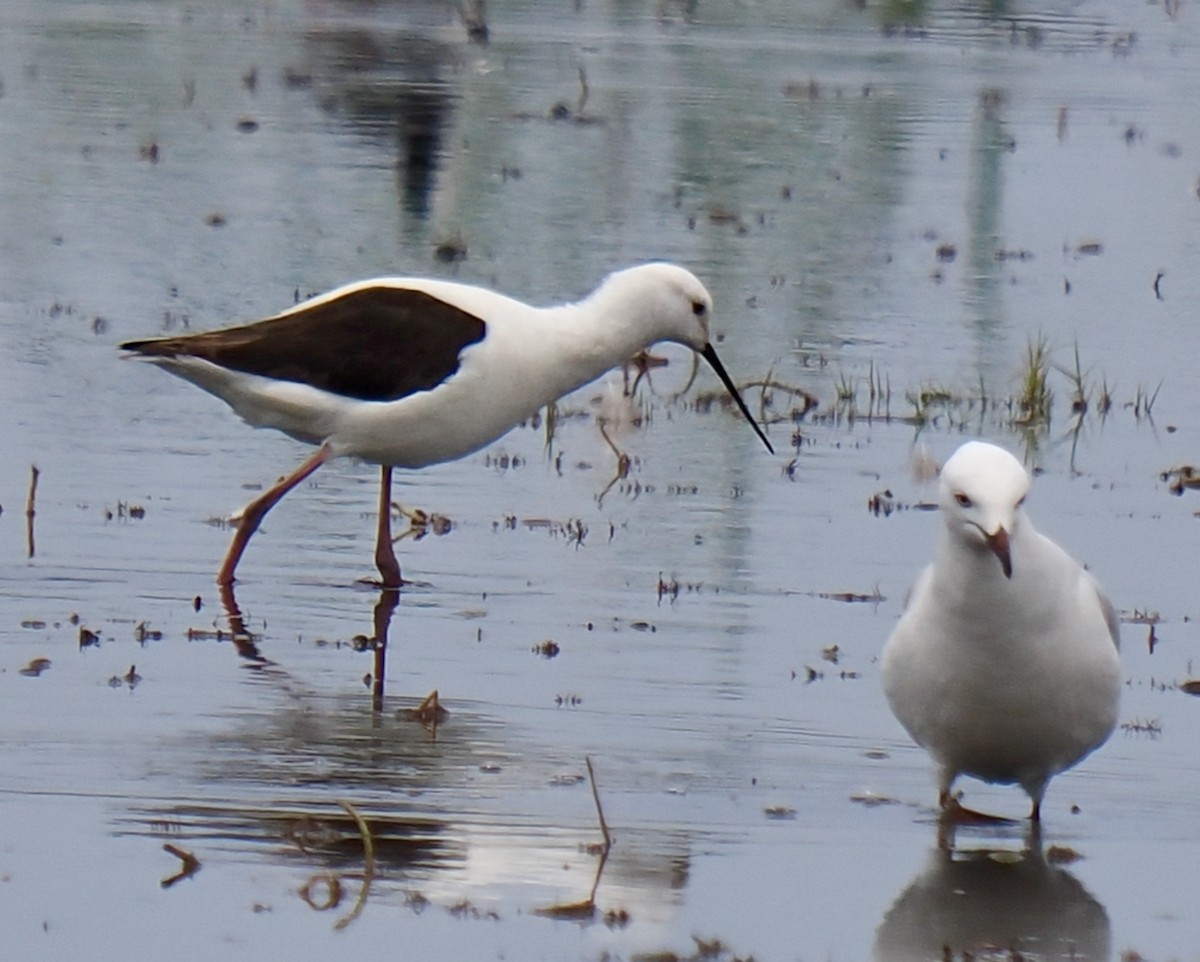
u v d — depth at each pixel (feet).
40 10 112.78
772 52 110.42
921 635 29.84
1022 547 28.76
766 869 29.40
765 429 52.19
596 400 54.24
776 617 39.63
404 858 29.19
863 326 61.93
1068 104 99.66
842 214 76.23
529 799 31.30
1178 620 40.14
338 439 40.73
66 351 54.24
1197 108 100.32
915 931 27.61
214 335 40.65
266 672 35.96
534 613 39.40
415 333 40.65
